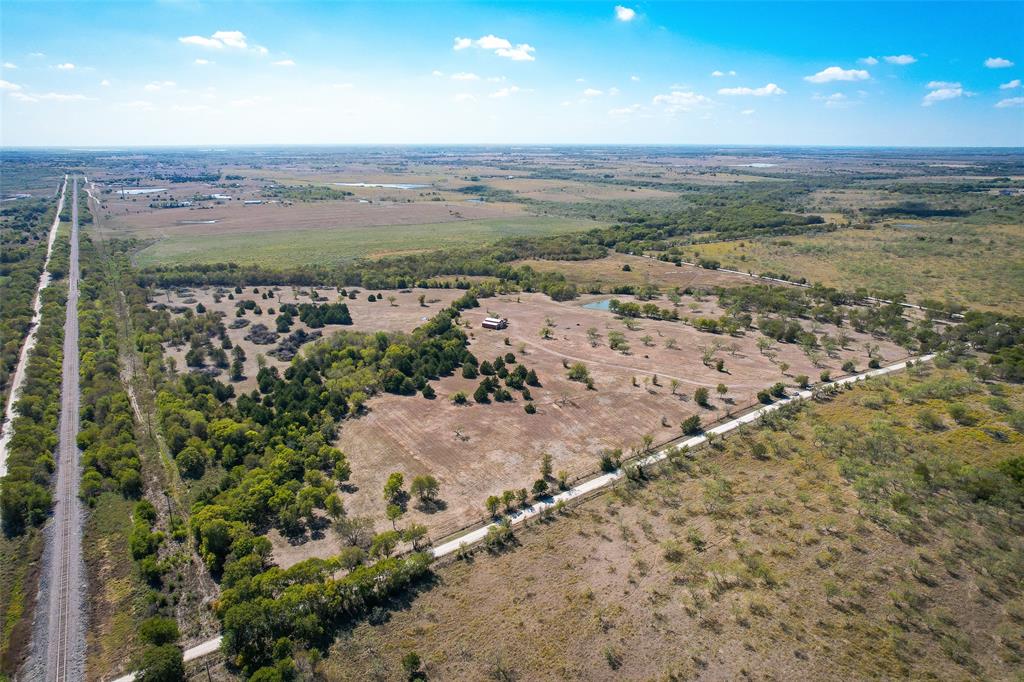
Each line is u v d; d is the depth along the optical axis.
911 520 75.88
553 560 72.56
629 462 93.50
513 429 106.00
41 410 111.50
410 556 70.69
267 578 66.19
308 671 57.84
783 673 56.16
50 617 65.75
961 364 127.31
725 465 92.12
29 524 80.69
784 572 68.44
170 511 83.50
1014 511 76.62
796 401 112.00
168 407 107.44
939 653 57.59
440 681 57.00
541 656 59.38
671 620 62.91
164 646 58.31
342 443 101.69
